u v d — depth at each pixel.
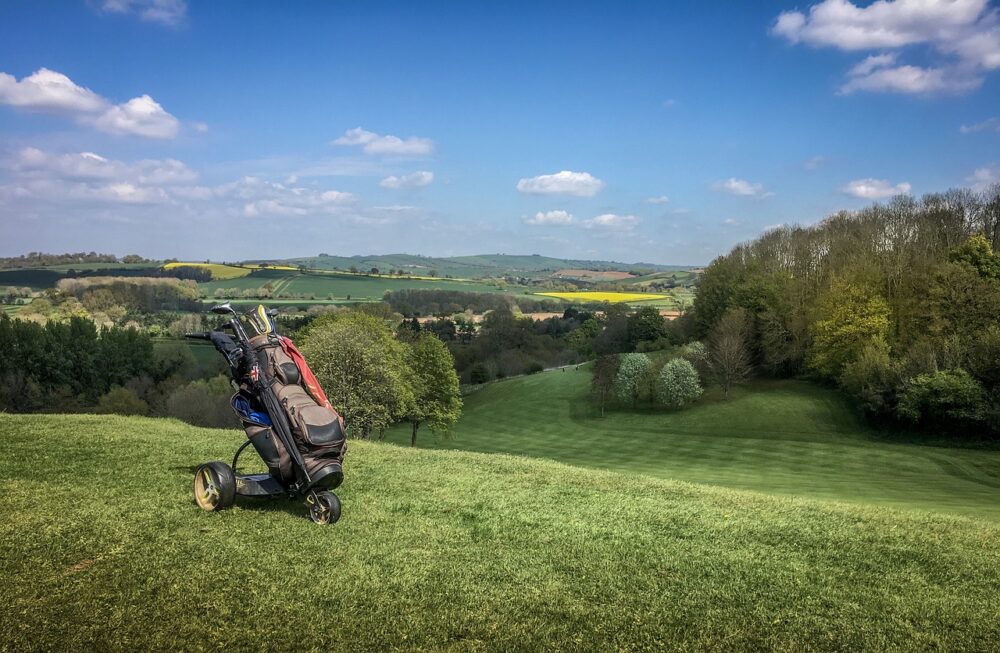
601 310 171.38
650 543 9.02
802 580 7.73
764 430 72.12
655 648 5.94
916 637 6.26
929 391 61.78
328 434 8.95
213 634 5.88
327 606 6.49
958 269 69.94
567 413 92.19
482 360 132.62
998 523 12.09
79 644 5.61
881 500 33.72
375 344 56.44
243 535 8.39
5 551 7.49
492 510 10.49
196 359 107.81
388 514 9.85
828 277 87.19
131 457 12.77
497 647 5.84
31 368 97.25
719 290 104.69
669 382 84.69
